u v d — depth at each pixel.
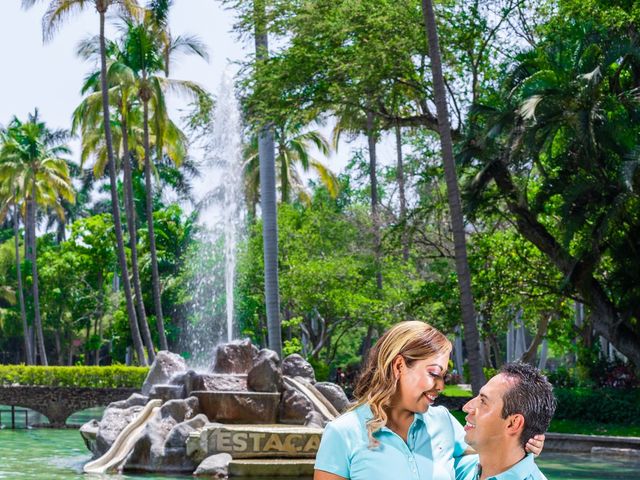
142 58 39.41
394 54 26.28
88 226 60.81
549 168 27.44
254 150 49.47
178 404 16.25
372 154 47.50
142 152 52.19
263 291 48.44
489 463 2.91
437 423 3.24
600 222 24.83
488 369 34.88
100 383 34.56
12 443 23.55
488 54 28.61
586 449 22.47
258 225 46.97
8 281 78.19
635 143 23.78
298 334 57.56
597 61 23.86
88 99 42.06
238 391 17.23
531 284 29.30
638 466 18.27
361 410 3.18
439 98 21.28
